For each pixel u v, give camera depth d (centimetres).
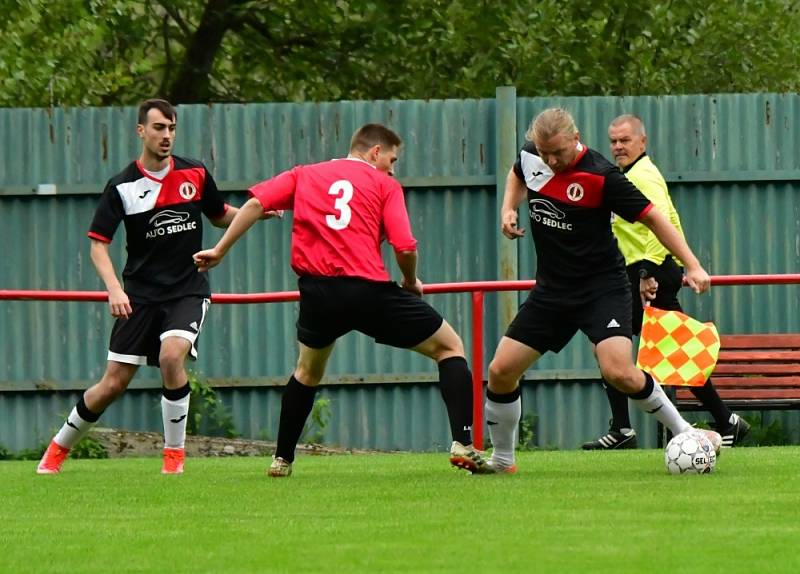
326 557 1605
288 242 3809
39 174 3778
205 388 3759
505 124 3753
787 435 3800
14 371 3794
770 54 5547
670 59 5434
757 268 3812
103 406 2762
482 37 5222
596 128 3800
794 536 1711
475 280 3800
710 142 3800
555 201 2370
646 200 2341
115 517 1997
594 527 1797
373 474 2603
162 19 5478
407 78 5366
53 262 3788
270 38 5466
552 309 2430
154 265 2709
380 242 2447
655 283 3138
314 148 3791
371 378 3778
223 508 2073
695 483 2294
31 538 1794
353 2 5234
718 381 3728
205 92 5603
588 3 5297
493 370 2478
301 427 2561
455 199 3803
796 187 3806
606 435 3591
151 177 2675
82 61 5009
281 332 3812
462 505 2041
